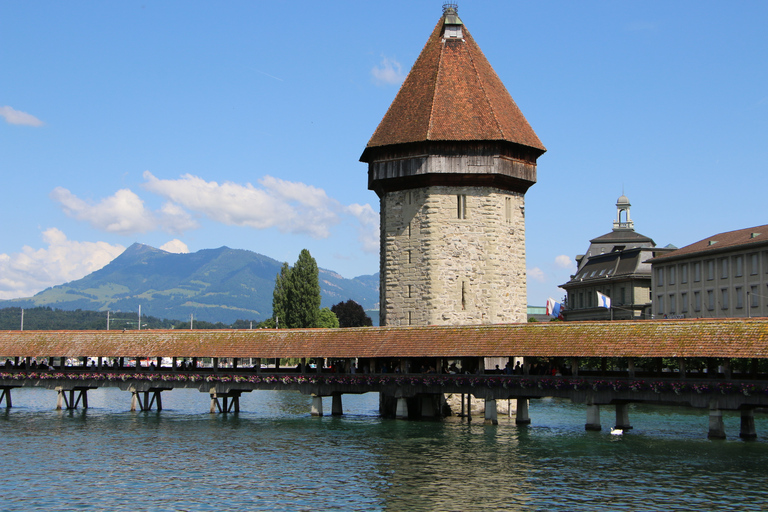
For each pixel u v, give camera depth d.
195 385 54.28
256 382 52.25
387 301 53.94
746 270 80.00
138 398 58.94
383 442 42.28
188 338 54.62
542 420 51.56
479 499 30.33
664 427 47.75
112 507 29.94
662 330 40.66
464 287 52.25
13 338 58.88
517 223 54.72
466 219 52.47
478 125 52.41
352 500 30.44
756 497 30.11
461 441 42.34
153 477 34.56
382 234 55.94
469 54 55.47
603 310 114.44
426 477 33.84
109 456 39.38
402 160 52.91
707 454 37.94
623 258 113.81
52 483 33.66
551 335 43.81
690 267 88.88
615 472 34.38
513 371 47.62
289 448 40.91
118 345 56.09
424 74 55.22
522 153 54.09
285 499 30.73
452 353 45.50
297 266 116.69
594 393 42.59
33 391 85.38
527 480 33.09
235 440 43.72
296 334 51.69
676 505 29.17
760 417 53.69
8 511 29.45
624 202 135.12
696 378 39.72
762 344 37.12
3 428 49.47
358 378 49.25
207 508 29.67
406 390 48.06
